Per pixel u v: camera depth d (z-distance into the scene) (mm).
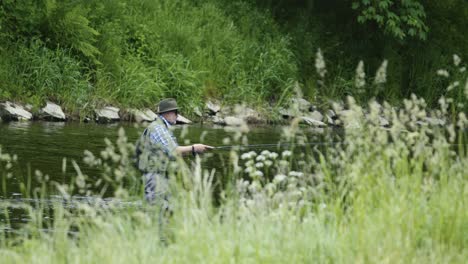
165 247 9914
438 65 48844
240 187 11453
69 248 9562
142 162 13891
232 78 40812
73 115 32531
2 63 32375
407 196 11281
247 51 43062
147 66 38000
